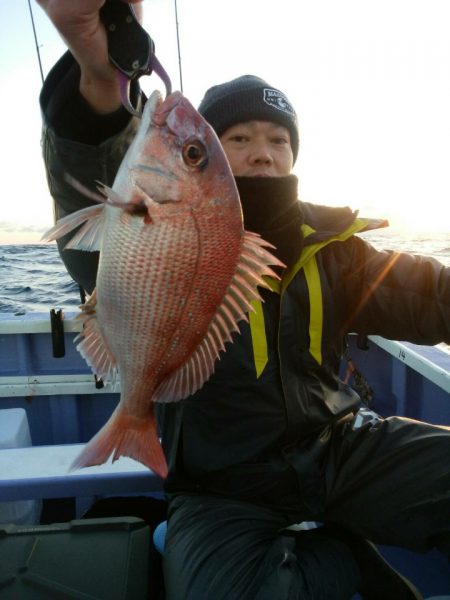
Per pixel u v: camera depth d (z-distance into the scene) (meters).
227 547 1.43
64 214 1.56
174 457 1.67
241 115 1.71
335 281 1.83
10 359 3.04
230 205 1.24
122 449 1.38
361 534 1.69
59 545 1.50
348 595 1.46
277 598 1.28
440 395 2.51
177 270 1.25
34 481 1.73
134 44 1.10
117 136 1.42
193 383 1.37
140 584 1.36
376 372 3.19
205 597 1.33
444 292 1.77
